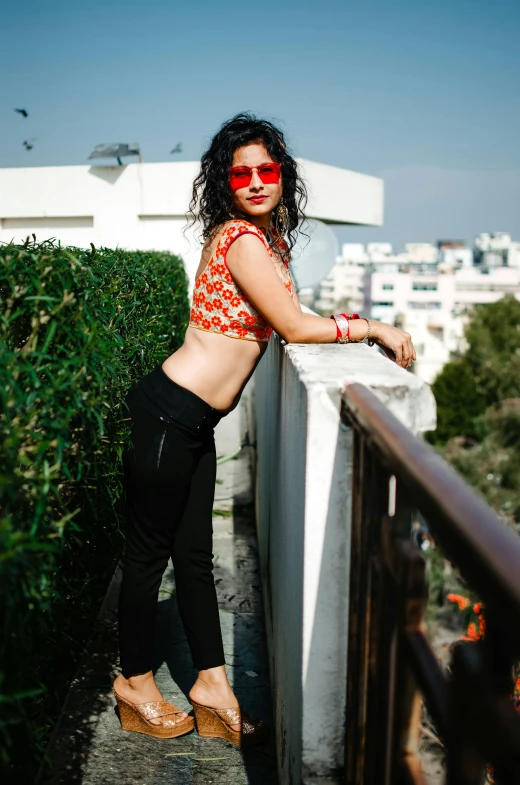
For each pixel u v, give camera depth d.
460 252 150.12
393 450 1.07
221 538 4.21
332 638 1.48
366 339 2.12
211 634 2.29
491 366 52.25
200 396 2.11
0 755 1.22
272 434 2.88
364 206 15.30
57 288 1.56
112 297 2.32
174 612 3.20
